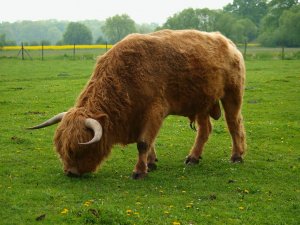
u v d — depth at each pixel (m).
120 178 10.01
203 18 79.50
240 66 11.91
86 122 9.05
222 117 18.42
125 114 9.70
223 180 10.17
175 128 16.20
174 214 7.88
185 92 10.60
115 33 98.25
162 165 11.43
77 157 9.30
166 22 81.06
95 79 9.75
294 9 80.50
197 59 10.73
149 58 10.02
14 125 15.86
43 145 12.91
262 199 8.98
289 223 7.87
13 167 10.61
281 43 74.50
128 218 7.57
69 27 102.12
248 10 109.50
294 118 18.81
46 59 49.84
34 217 7.46
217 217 7.93
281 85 27.64
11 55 55.97
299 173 11.02
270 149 13.55
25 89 25.61
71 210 7.75
